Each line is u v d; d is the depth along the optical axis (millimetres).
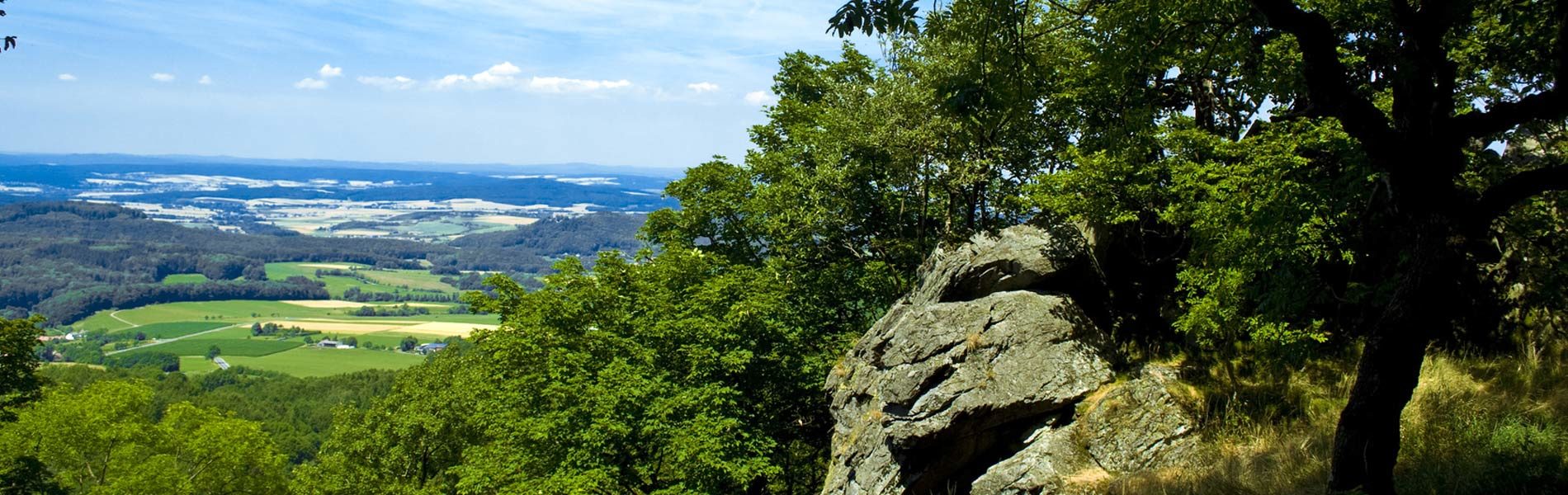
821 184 25188
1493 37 13148
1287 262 13773
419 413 35125
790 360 24656
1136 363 15492
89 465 34469
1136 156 16562
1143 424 14008
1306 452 11258
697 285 25562
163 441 34906
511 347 24078
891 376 16234
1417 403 11719
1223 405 14125
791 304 26375
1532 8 9477
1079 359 15102
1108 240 17422
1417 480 9328
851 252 27781
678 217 30953
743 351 22203
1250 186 14172
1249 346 15570
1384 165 7438
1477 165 13461
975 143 21984
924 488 15492
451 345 38812
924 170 23188
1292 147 13461
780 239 27156
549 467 22375
